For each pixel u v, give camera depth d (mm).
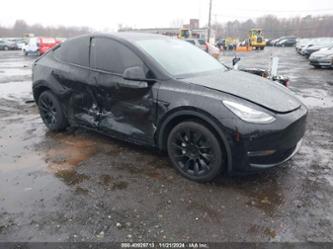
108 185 3236
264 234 2502
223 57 24953
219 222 2645
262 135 2873
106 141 4457
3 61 21219
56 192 3107
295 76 12477
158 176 3422
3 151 4145
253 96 3107
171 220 2666
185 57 3975
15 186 3229
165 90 3312
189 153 3303
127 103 3666
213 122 2992
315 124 5359
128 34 4102
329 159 3867
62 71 4344
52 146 4301
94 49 4043
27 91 8711
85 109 4207
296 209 2820
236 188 3170
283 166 3660
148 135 3580
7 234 2494
